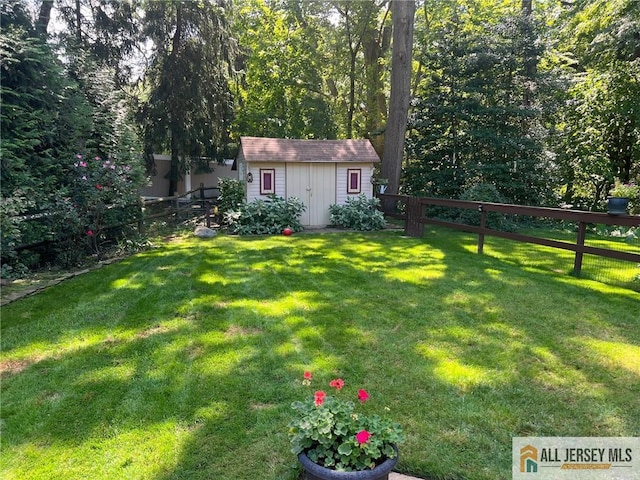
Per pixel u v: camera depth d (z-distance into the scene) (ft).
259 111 57.11
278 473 6.72
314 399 6.77
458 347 11.30
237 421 8.02
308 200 36.09
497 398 8.84
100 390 9.15
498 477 6.69
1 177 18.04
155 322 13.12
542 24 39.24
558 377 9.72
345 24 55.57
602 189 41.09
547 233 33.32
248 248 25.86
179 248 25.80
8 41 19.12
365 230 33.88
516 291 16.38
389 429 6.19
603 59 38.91
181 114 43.32
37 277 18.35
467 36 39.78
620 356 10.78
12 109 19.22
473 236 30.73
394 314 13.83
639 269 19.57
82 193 21.34
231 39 45.65
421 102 40.52
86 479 6.58
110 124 26.09
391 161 40.09
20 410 8.42
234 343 11.53
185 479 6.58
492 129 37.99
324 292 16.34
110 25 39.50
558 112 41.09
